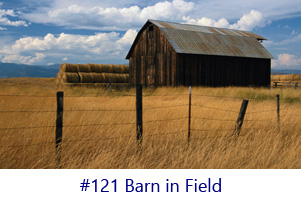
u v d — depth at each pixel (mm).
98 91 22094
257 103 15086
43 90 20609
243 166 6152
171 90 23703
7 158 5766
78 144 6465
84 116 8727
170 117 9719
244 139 7844
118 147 6551
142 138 6867
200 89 22922
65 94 18781
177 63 26531
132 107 11398
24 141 6414
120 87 30125
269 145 7383
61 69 35500
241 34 34750
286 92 21297
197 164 5906
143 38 30172
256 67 31703
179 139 7516
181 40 27547
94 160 5855
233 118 10070
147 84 29531
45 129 7184
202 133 8008
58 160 5910
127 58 32250
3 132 6703
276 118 10188
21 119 8438
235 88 23312
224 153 6555
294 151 6898
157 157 6406
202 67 27984
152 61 29000
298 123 9969
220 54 28469
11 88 19531
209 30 32625
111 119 8656
